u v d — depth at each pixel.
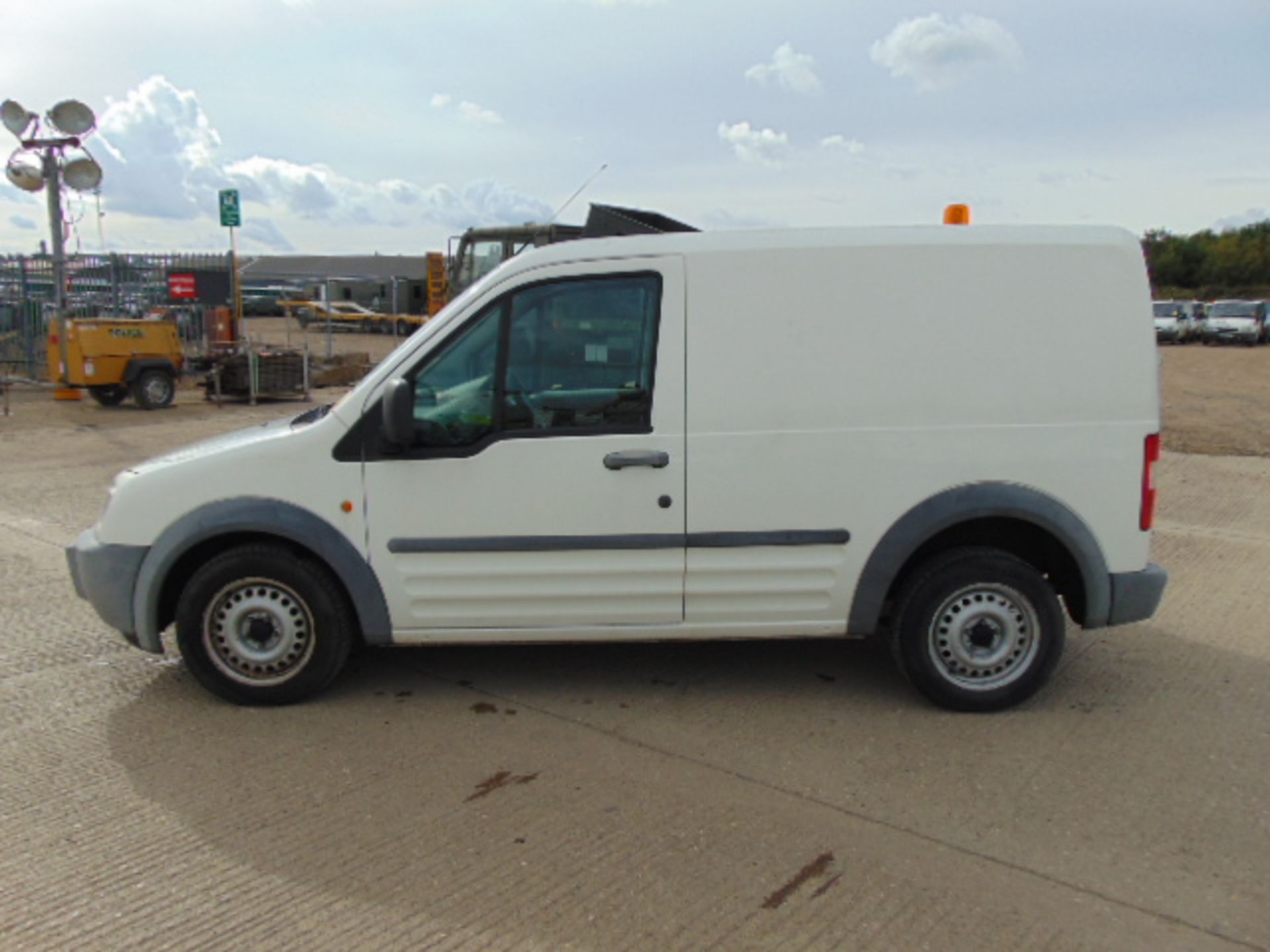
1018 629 4.32
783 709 4.43
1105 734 4.15
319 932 2.83
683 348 4.14
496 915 2.91
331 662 4.40
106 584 4.34
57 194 17.42
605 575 4.25
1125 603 4.30
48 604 5.96
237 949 2.76
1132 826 3.41
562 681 4.76
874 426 4.17
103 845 3.29
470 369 4.19
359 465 4.19
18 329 19.89
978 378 4.17
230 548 4.44
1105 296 4.18
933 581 4.27
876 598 4.29
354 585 4.27
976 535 4.45
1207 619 5.70
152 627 4.36
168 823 3.44
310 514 4.22
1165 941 2.80
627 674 4.84
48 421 14.66
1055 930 2.84
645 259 4.14
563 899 2.99
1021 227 4.19
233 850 3.26
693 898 2.99
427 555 4.23
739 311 4.14
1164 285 80.81
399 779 3.76
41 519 8.41
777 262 4.13
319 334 38.19
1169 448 12.65
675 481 4.18
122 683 4.73
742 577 4.27
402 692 4.61
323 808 3.54
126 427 14.15
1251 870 3.14
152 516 4.29
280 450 4.22
